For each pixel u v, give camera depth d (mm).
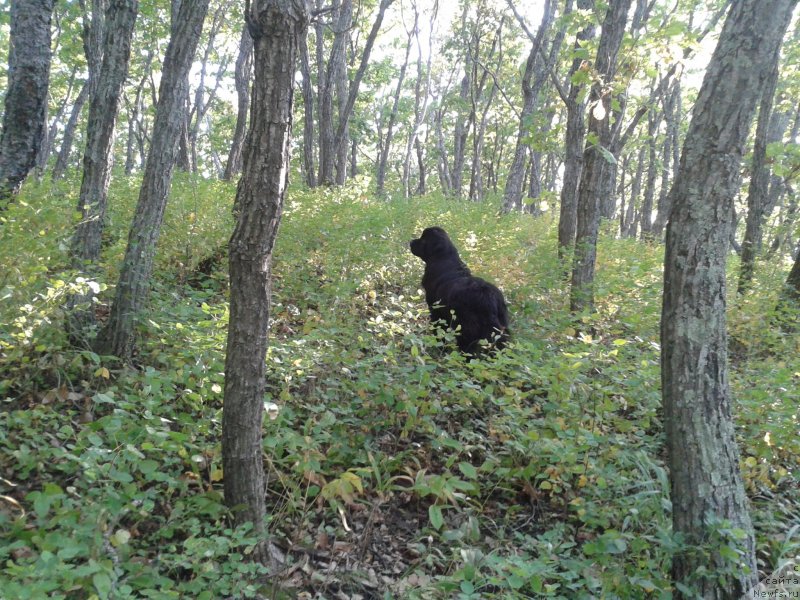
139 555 3266
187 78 5348
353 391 5105
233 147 16797
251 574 3305
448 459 4469
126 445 3318
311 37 21609
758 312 8930
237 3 17797
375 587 3604
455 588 3248
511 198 17125
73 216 5023
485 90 32000
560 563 3645
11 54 6570
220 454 4031
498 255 10195
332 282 7328
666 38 7297
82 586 2656
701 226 3244
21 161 6609
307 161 17047
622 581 3352
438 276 7234
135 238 5168
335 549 3840
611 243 12672
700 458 3254
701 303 3264
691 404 3273
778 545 3861
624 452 4254
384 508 4328
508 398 4855
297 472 4074
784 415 4922
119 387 4625
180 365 4656
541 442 4418
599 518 4051
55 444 3902
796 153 9133
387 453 4801
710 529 3162
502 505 4555
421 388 4754
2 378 4559
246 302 3406
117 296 5086
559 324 7203
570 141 9320
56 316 4574
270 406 4160
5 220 4773
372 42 16359
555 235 10844
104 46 5746
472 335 6516
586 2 9250
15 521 3133
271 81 3193
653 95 10469
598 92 7871
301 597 3377
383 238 9633
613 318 8258
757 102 3195
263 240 3350
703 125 3236
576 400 4855
